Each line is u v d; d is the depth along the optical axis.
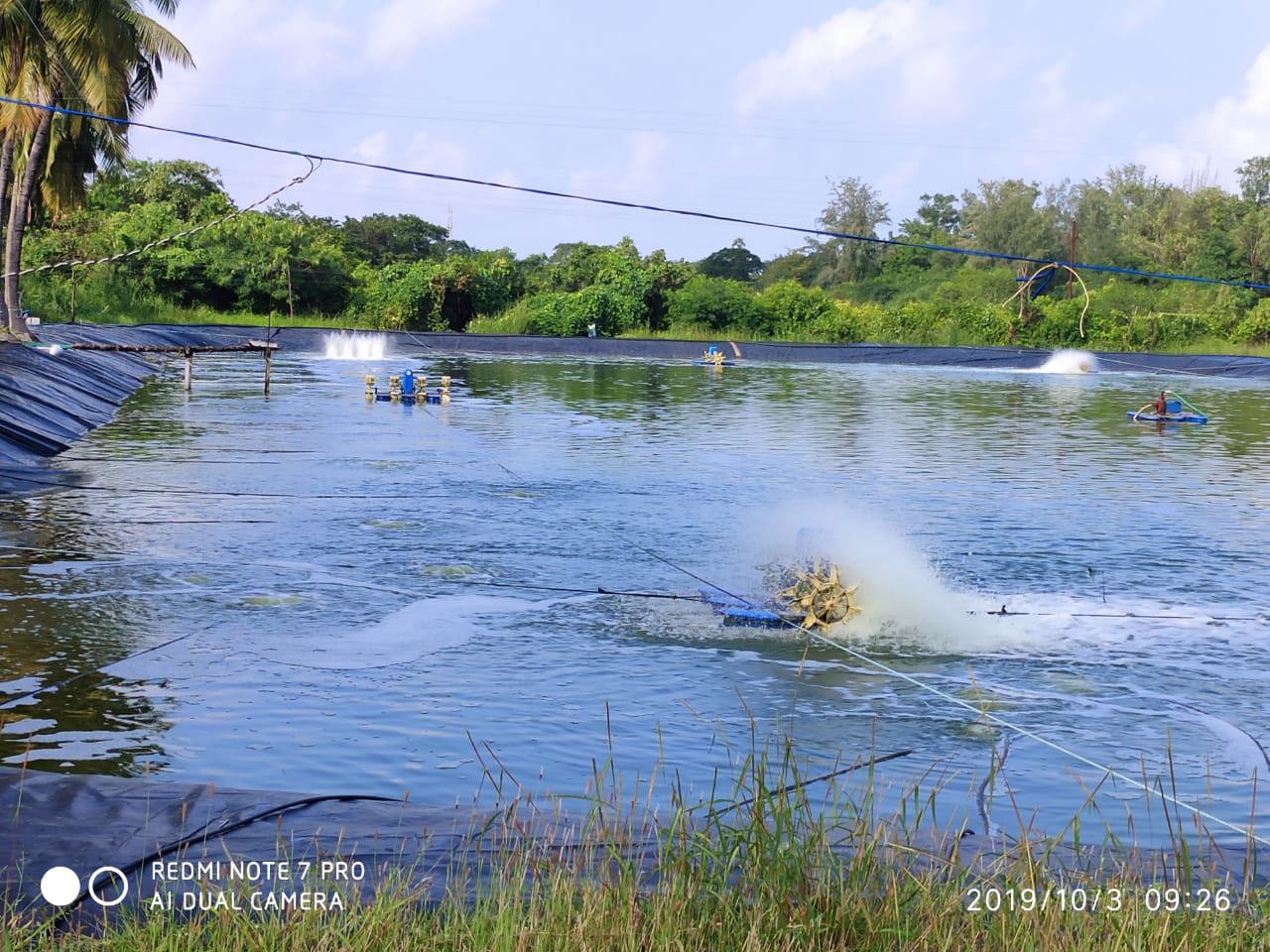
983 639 10.57
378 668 9.28
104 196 70.31
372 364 47.03
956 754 7.84
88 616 10.52
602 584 12.23
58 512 15.27
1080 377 48.94
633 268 67.44
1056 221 99.06
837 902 4.65
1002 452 23.81
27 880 4.96
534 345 57.75
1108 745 8.10
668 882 4.85
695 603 11.52
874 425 28.33
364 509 16.06
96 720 8.00
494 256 79.31
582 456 21.75
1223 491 19.22
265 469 19.34
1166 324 62.03
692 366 50.47
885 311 64.56
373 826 5.75
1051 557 13.98
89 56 32.16
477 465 20.34
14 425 20.81
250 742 7.68
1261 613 11.66
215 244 61.50
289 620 10.59
